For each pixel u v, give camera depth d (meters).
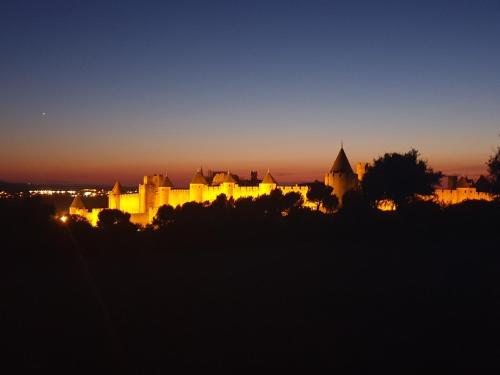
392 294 24.23
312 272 31.38
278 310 21.75
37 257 40.41
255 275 30.78
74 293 25.95
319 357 16.02
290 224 55.59
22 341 17.84
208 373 14.91
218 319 20.42
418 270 31.05
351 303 22.67
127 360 15.95
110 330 19.05
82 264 37.38
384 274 29.91
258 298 24.12
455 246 43.34
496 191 51.25
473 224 56.97
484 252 39.16
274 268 33.41
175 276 31.22
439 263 33.69
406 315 20.39
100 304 23.25
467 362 15.15
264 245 46.56
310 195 87.62
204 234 48.91
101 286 28.05
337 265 33.94
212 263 36.69
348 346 16.91
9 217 45.50
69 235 45.03
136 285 28.22
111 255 41.91
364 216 60.78
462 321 19.22
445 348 16.38
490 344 16.58
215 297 24.50
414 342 17.06
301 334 18.28
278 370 15.06
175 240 46.84
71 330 19.06
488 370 14.55
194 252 43.12
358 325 19.22
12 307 22.80
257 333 18.48
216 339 17.84
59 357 16.22
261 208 77.75
